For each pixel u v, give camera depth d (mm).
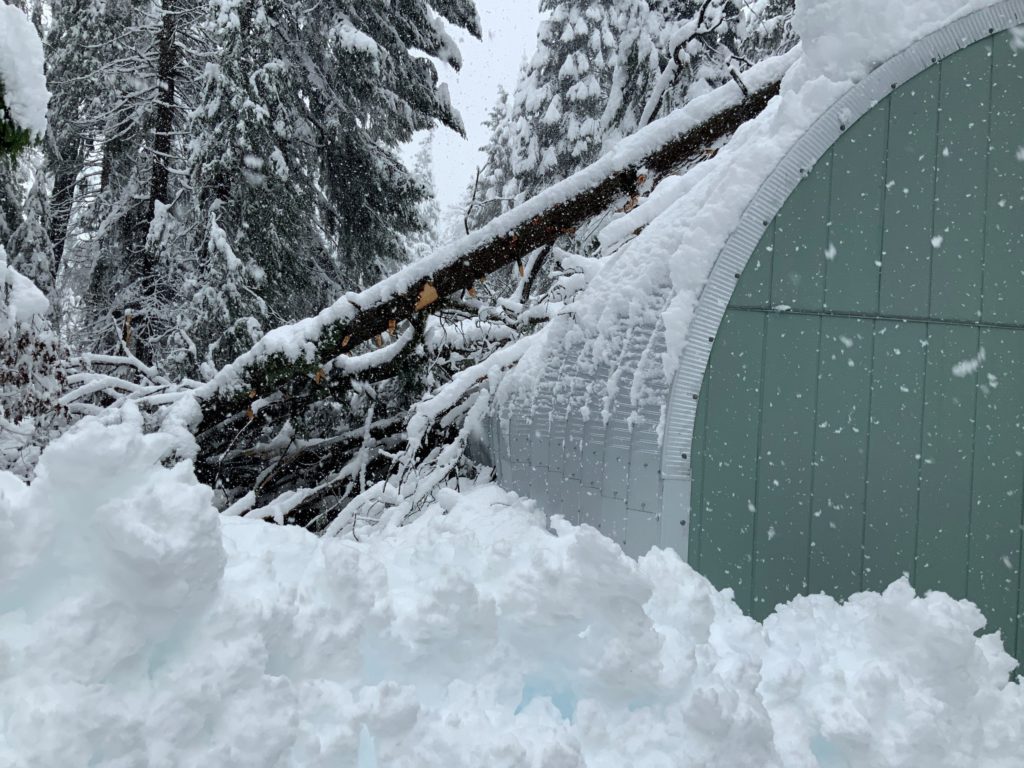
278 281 14719
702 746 2242
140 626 1765
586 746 2236
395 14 18078
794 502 4266
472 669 2363
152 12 16406
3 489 1909
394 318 7430
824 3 4312
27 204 16016
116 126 16578
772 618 3328
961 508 4344
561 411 5332
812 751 2670
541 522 4918
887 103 4270
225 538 2584
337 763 1941
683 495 4188
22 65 3662
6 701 1613
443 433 7773
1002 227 4355
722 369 4242
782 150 4230
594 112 19625
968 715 2779
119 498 1809
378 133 18516
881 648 2955
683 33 8539
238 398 7852
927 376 4332
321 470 9883
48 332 6965
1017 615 4363
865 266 4297
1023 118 4328
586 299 5590
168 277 15383
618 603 2357
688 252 4285
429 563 2873
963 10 4219
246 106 13938
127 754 1618
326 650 2174
